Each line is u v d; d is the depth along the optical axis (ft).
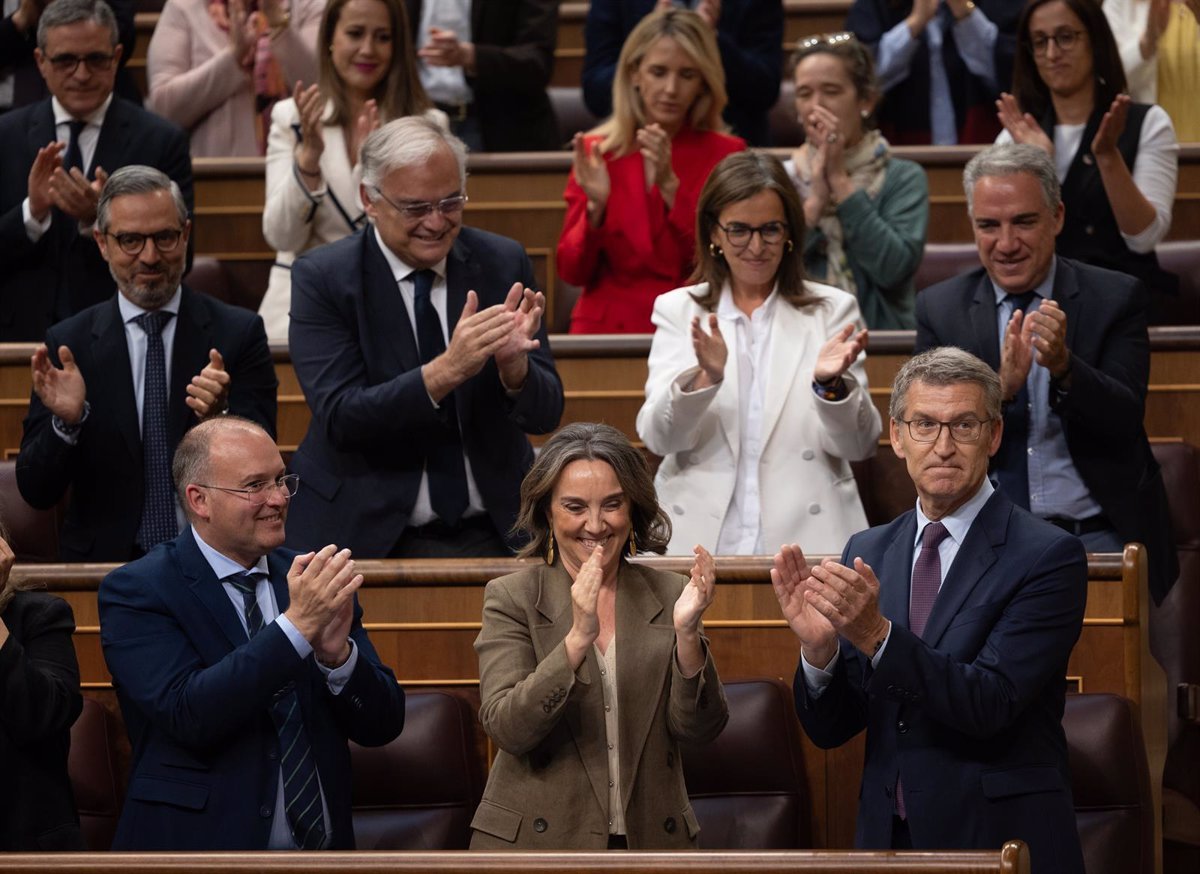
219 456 37.22
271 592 37.93
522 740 33.45
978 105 72.43
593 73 72.33
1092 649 42.57
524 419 43.27
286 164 59.47
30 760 35.68
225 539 37.32
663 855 30.07
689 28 58.13
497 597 36.19
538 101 73.00
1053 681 34.58
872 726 34.88
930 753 33.86
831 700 34.94
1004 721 32.76
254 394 48.47
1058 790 33.68
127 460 47.01
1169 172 56.95
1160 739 42.60
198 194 69.51
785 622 43.39
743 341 47.62
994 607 34.01
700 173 58.44
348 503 44.06
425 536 44.55
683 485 46.73
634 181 58.03
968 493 35.22
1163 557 46.09
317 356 44.21
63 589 44.01
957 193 67.97
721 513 46.19
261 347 48.78
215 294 66.18
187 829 35.19
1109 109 57.11
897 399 35.68
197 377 44.45
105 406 47.09
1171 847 46.73
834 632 34.53
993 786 33.40
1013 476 46.44
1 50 70.28
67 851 35.06
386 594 43.65
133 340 47.98
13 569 43.68
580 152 57.77
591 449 35.76
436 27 72.18
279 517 37.50
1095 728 39.96
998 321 46.93
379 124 57.52
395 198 43.60
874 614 32.55
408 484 44.06
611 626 35.68
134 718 36.83
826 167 57.62
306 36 71.46
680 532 46.39
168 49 72.74
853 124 58.54
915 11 72.18
